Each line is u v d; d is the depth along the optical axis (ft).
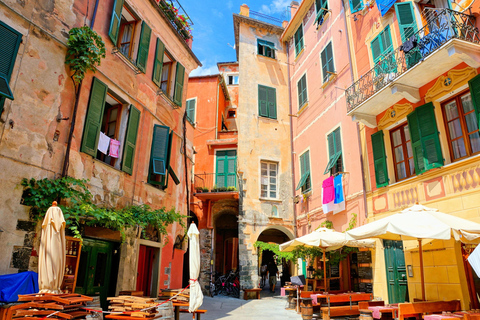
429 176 29.17
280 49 67.77
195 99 71.67
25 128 20.48
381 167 35.06
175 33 38.88
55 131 22.54
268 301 46.19
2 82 18.89
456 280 25.61
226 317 31.24
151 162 33.78
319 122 51.98
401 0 34.96
